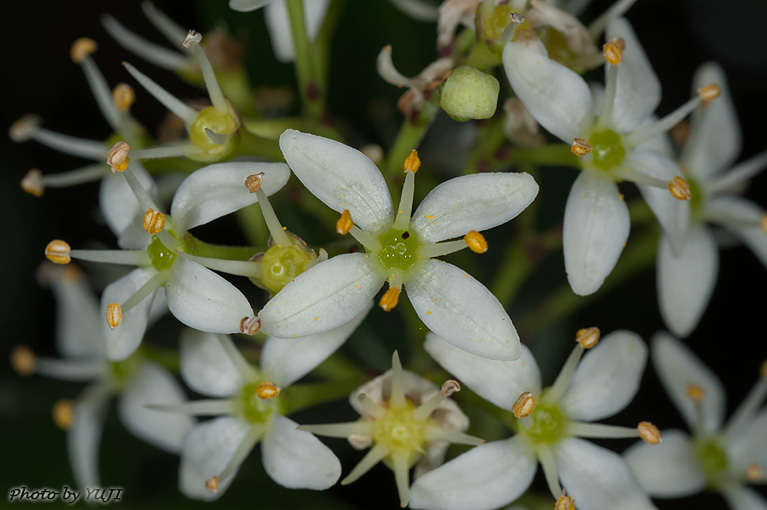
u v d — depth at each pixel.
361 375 0.08
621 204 0.08
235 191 0.08
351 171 0.08
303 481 0.08
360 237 0.08
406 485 0.08
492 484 0.08
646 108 0.08
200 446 0.08
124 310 0.08
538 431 0.08
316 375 0.08
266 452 0.08
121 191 0.08
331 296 0.07
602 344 0.08
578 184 0.08
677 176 0.08
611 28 0.08
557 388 0.08
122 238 0.08
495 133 0.08
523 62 0.08
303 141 0.08
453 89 0.08
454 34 0.09
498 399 0.08
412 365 0.08
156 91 0.08
